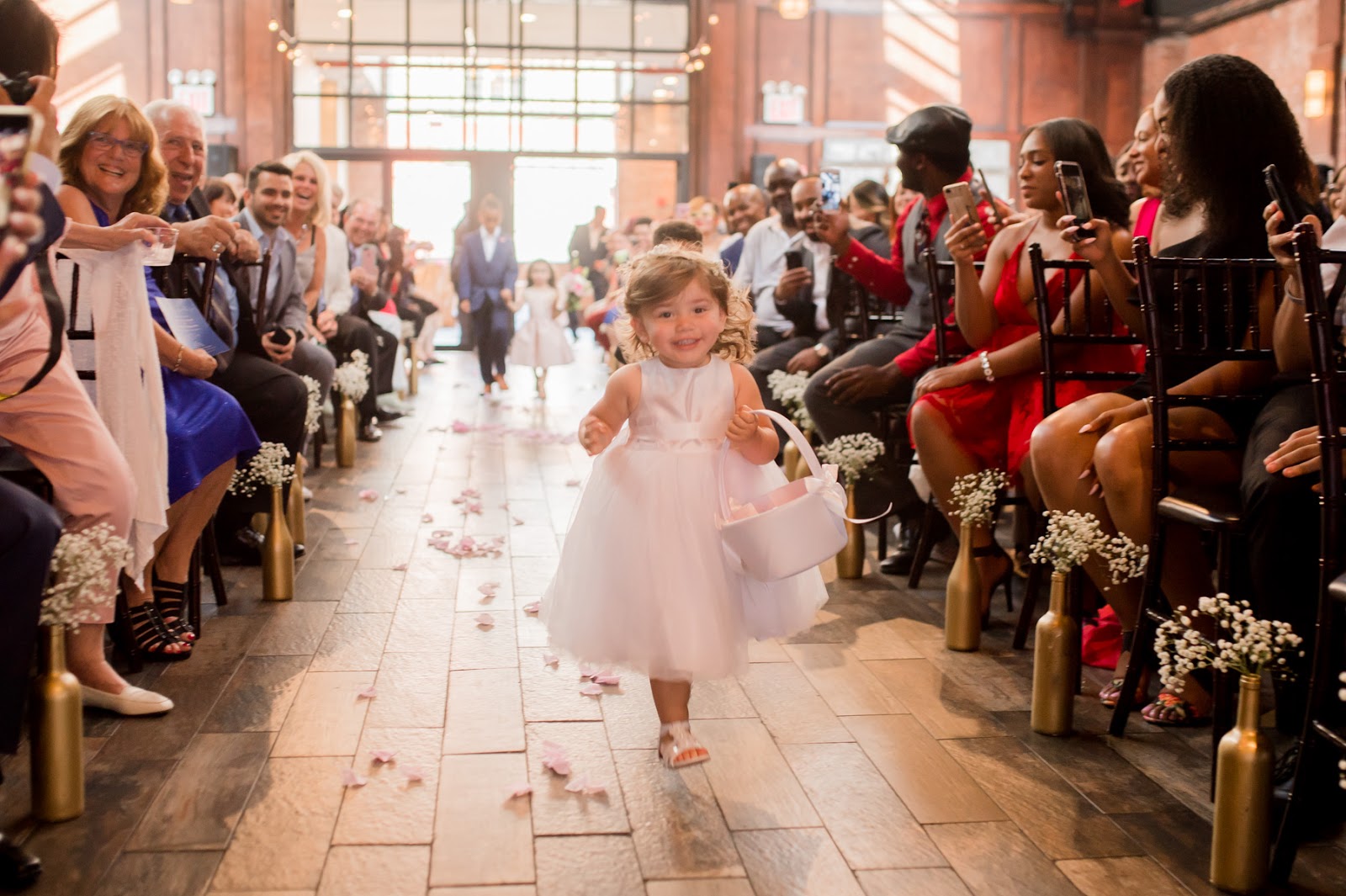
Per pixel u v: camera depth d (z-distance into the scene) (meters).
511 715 2.94
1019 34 15.52
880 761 2.71
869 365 4.68
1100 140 3.84
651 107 15.52
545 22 15.33
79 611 2.47
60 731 2.32
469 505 5.41
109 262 3.00
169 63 14.70
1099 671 3.42
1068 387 3.78
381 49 15.20
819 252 6.25
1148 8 15.67
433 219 15.67
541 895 2.10
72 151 3.25
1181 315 2.88
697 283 2.57
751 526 2.41
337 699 3.03
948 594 3.54
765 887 2.15
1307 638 2.59
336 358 7.17
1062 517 2.86
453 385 10.86
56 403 2.72
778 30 15.38
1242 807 2.12
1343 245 2.66
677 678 2.45
